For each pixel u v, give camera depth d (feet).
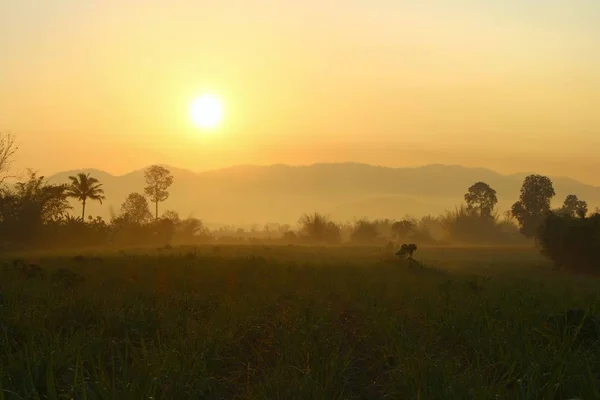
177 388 23.54
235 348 33.22
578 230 148.66
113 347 30.01
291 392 23.67
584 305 46.57
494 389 23.47
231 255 156.35
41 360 25.22
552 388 22.65
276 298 55.11
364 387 27.40
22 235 214.28
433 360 27.37
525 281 90.27
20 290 50.11
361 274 97.60
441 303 49.14
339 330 38.01
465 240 418.31
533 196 358.23
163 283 73.20
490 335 33.30
